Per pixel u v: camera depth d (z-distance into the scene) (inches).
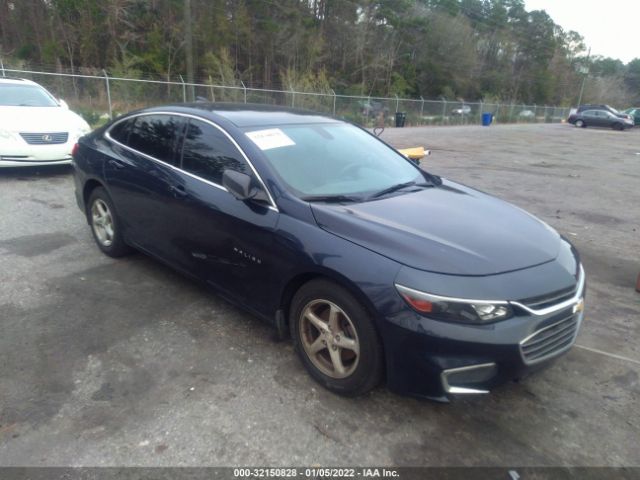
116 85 787.4
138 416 105.0
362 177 142.8
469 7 2928.2
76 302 152.2
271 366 124.7
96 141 188.4
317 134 153.1
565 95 3211.1
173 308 151.6
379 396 115.7
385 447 100.3
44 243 199.5
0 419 102.2
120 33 1462.8
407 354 98.1
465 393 96.9
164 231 153.9
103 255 190.5
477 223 122.6
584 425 110.3
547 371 130.7
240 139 135.0
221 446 98.0
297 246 113.5
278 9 1736.0
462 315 95.0
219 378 119.2
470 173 463.5
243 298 132.4
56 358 123.5
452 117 1461.6
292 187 125.5
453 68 2332.7
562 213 314.8
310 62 1701.5
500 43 2746.1
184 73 1520.7
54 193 275.6
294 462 95.3
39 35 1561.3
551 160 618.5
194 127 149.0
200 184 140.2
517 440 104.6
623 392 123.3
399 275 98.9
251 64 1711.4
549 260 112.3
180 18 1531.7
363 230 109.1
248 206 126.4
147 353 127.7
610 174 512.4
